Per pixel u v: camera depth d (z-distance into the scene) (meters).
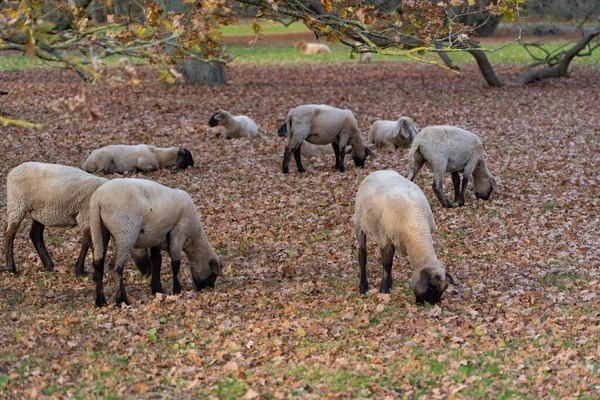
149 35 9.90
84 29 9.25
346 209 16.86
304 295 11.84
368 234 11.42
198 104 30.84
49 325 10.23
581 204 16.95
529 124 26.94
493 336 10.01
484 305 11.21
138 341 9.80
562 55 40.72
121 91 33.38
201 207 17.03
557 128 26.00
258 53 57.19
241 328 10.36
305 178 19.59
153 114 28.28
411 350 9.45
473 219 15.92
